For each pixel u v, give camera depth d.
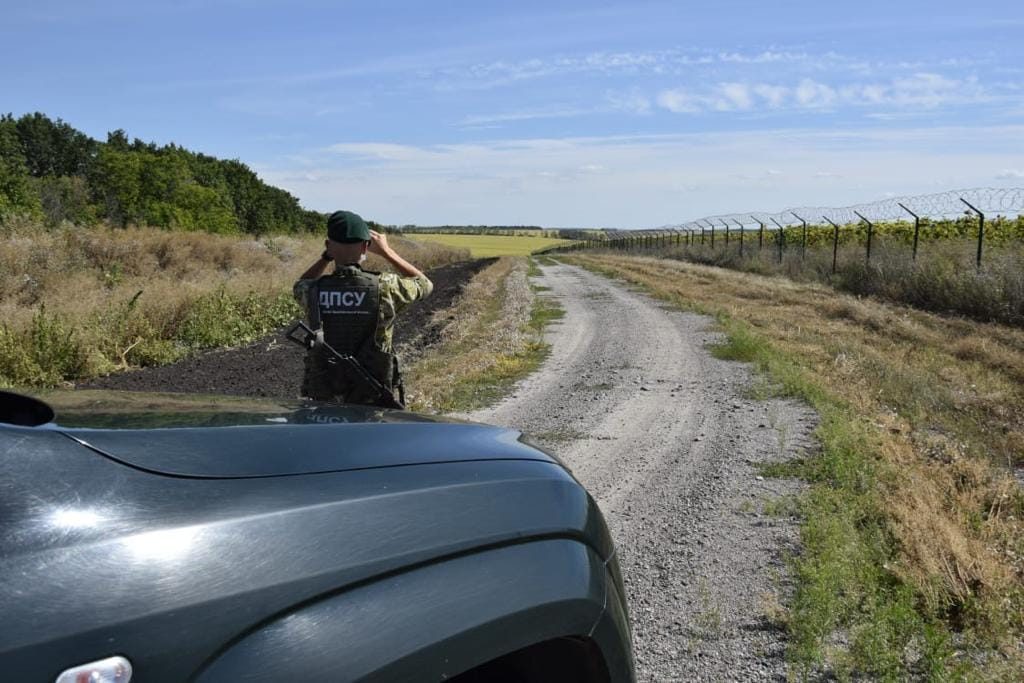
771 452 7.20
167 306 16.36
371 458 1.72
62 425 1.53
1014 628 3.96
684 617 4.10
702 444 7.60
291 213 74.81
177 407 1.91
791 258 33.44
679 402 9.65
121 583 1.21
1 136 45.66
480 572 1.62
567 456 7.28
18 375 11.55
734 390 10.28
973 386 10.52
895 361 11.97
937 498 5.74
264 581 1.34
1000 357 12.66
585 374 11.74
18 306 17.03
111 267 23.73
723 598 4.31
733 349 13.20
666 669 3.60
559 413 9.13
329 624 1.37
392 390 4.28
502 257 68.38
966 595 4.20
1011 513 5.72
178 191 51.78
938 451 7.17
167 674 1.20
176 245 27.69
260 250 32.56
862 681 3.48
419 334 17.17
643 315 19.41
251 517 1.41
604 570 1.91
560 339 15.59
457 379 10.96
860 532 5.04
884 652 3.53
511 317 18.97
